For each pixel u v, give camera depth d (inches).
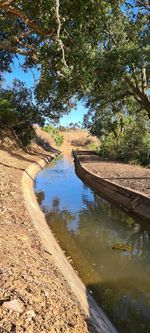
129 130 1189.1
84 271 310.5
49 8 392.8
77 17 408.8
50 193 685.9
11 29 494.9
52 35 423.8
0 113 1080.2
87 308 205.0
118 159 1227.9
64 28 419.2
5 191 445.7
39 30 421.4
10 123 1152.8
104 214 516.7
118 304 250.4
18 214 348.5
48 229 402.3
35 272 212.5
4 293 173.2
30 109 1131.9
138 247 375.6
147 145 1066.1
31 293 181.6
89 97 841.5
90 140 3080.7
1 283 183.2
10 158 897.5
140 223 464.8
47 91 510.9
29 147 1363.2
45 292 189.2
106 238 405.4
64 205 578.9
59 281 215.9
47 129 2370.8
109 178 702.5
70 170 1128.2
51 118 1135.0
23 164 887.1
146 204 473.1
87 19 420.8
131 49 565.3
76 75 443.5
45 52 445.7
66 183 822.5
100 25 434.0
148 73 703.7
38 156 1275.8
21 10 415.8
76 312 183.5
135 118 1173.7
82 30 429.1
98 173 800.3
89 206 570.9
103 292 269.7
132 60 580.4
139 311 241.0
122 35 578.6
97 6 410.0
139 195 504.4
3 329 145.8
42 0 392.8
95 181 740.0
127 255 350.3
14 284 185.6
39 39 488.1
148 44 587.2
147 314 236.4
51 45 438.3
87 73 444.8
